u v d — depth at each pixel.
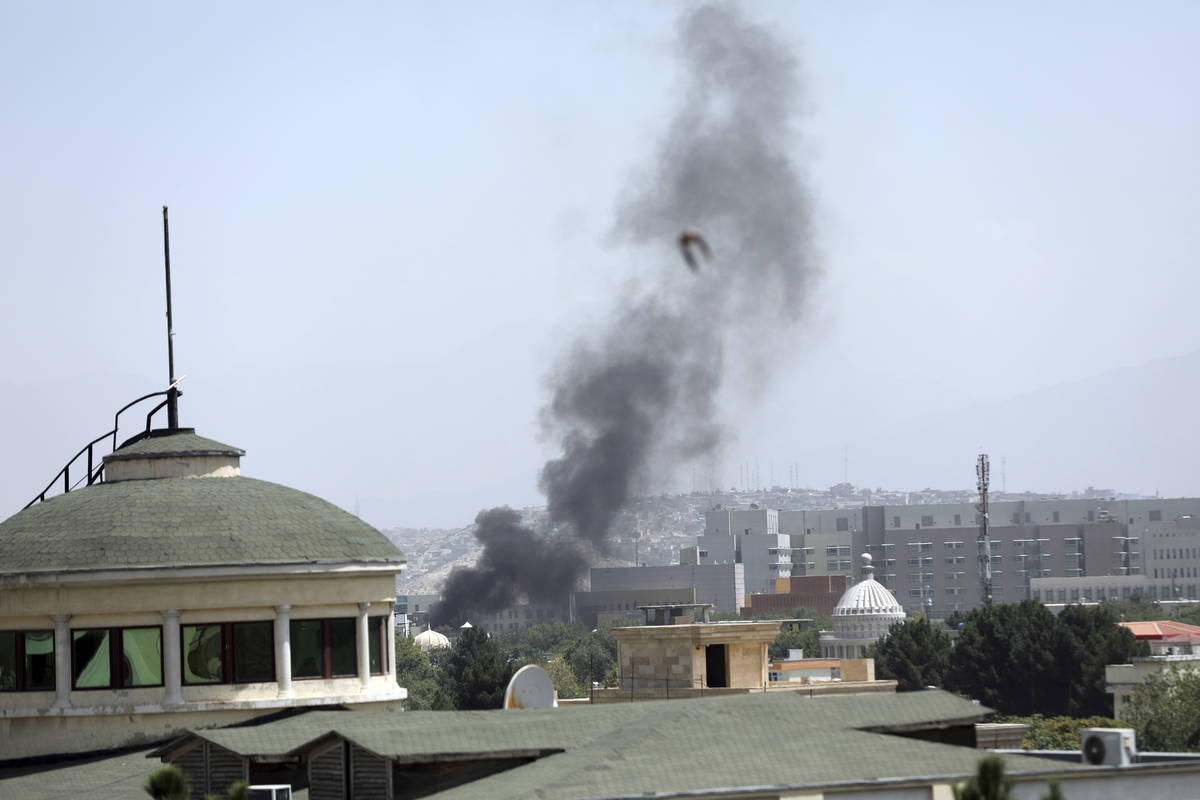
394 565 151.88
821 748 104.69
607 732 112.25
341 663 147.62
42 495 164.88
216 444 158.25
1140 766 98.00
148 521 145.75
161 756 126.06
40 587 142.00
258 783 120.75
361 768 109.94
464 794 100.06
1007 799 69.31
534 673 145.50
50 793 129.25
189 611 142.25
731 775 98.38
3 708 142.00
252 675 143.12
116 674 141.38
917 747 105.12
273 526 147.75
